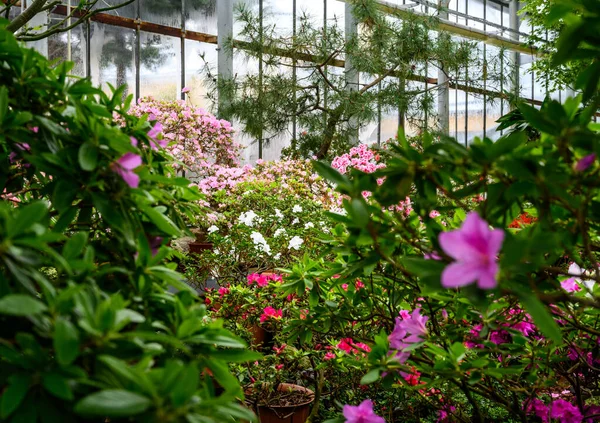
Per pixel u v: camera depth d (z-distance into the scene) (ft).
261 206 16.17
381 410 8.02
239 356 2.75
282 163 21.67
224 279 12.30
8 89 3.03
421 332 4.09
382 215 3.18
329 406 8.95
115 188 2.88
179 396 1.97
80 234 2.51
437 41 32.81
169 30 30.91
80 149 2.72
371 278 5.18
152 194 3.21
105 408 1.86
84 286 2.31
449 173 2.98
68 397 2.01
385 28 30.91
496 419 7.25
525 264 2.15
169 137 24.81
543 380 4.92
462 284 2.03
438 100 43.32
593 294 4.30
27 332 2.41
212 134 26.35
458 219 4.29
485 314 4.34
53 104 3.11
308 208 15.35
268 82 30.27
